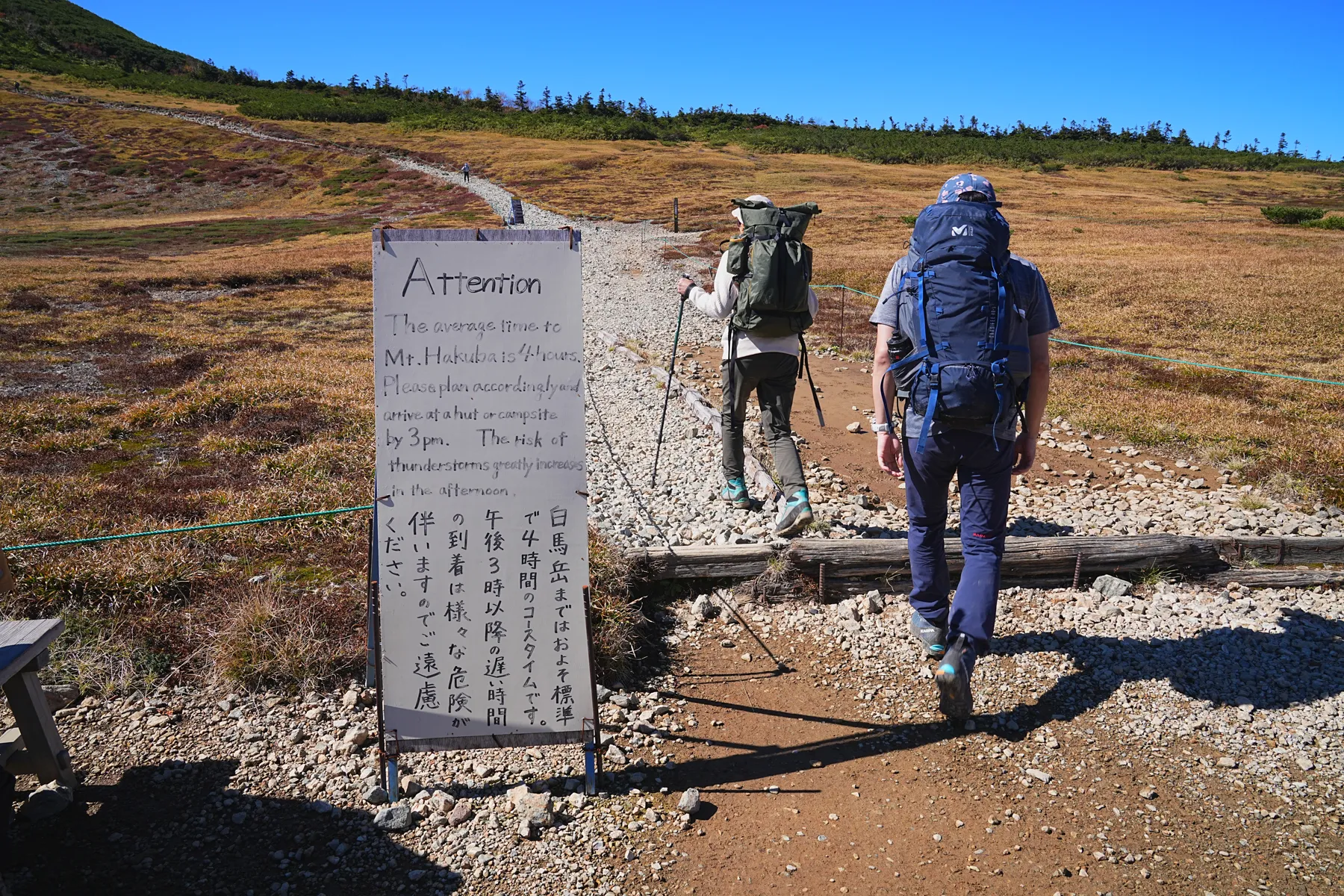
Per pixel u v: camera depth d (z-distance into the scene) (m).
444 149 77.25
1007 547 4.32
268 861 2.56
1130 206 55.69
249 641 3.47
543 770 3.04
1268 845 2.68
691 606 4.20
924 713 3.40
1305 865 2.59
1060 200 58.59
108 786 2.85
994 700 3.48
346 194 59.16
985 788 2.96
